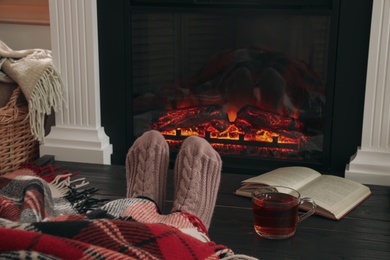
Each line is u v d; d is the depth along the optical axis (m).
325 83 2.09
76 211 1.70
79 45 2.17
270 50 2.13
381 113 1.98
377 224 1.64
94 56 2.18
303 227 1.61
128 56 2.19
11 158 2.10
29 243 0.88
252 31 2.13
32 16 2.47
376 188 1.93
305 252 1.47
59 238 0.92
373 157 2.01
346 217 1.68
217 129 2.22
